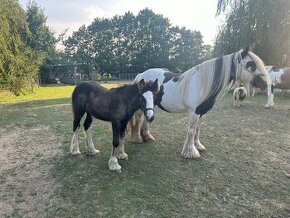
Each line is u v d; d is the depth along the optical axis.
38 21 34.62
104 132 7.41
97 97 5.12
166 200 4.19
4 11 14.20
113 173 4.94
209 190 4.50
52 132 7.70
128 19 60.78
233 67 5.25
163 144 6.43
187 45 60.62
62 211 3.94
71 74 44.69
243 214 3.94
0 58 14.40
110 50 61.41
